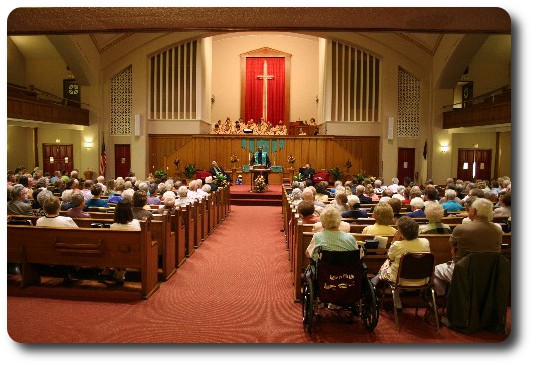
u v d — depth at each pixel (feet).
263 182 53.98
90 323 16.30
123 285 20.27
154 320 16.65
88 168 65.16
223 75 81.15
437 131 63.26
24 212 23.49
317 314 16.25
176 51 68.03
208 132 74.38
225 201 42.04
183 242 24.72
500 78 65.26
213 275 22.34
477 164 65.77
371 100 68.28
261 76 80.48
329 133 67.87
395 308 15.80
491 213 15.70
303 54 80.74
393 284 15.89
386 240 17.42
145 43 65.16
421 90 64.23
